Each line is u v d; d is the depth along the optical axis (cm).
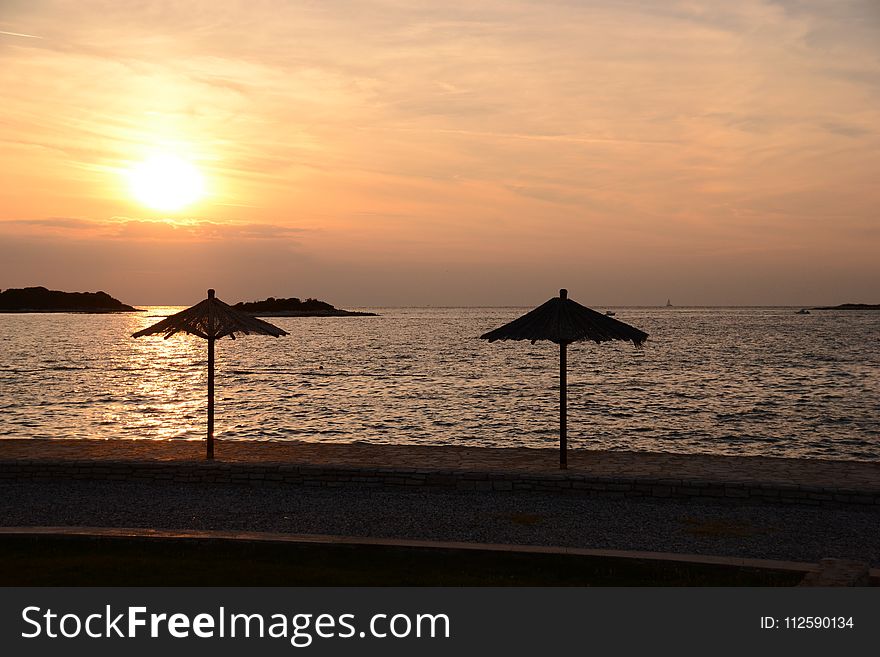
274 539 898
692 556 845
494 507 1131
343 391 4141
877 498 1091
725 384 4469
